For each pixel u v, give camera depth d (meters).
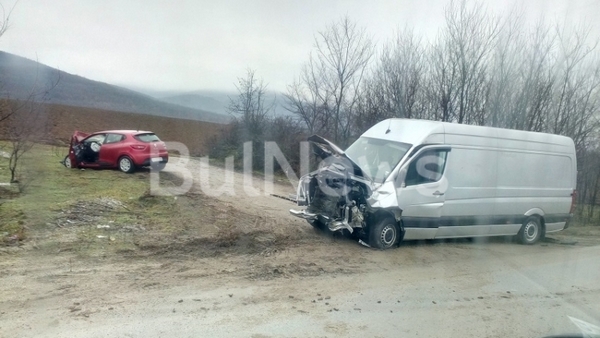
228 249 7.60
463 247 9.11
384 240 8.34
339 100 20.48
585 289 6.54
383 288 6.27
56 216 8.41
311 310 5.34
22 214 8.35
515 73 13.45
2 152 16.11
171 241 7.66
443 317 5.33
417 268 7.35
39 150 16.62
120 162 14.65
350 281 6.50
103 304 5.14
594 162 12.77
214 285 5.97
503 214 9.49
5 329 4.43
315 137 8.95
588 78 12.10
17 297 5.18
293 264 7.09
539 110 12.66
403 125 9.27
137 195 11.06
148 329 4.60
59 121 22.03
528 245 9.89
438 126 8.86
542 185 10.06
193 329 4.66
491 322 5.23
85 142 15.05
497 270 7.46
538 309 5.70
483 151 9.23
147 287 5.74
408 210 8.37
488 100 14.42
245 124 21.77
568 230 12.52
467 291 6.33
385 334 4.78
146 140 15.02
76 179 12.79
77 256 6.67
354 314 5.29
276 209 11.45
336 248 8.20
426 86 17.61
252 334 4.61
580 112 12.27
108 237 7.60
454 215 8.86
